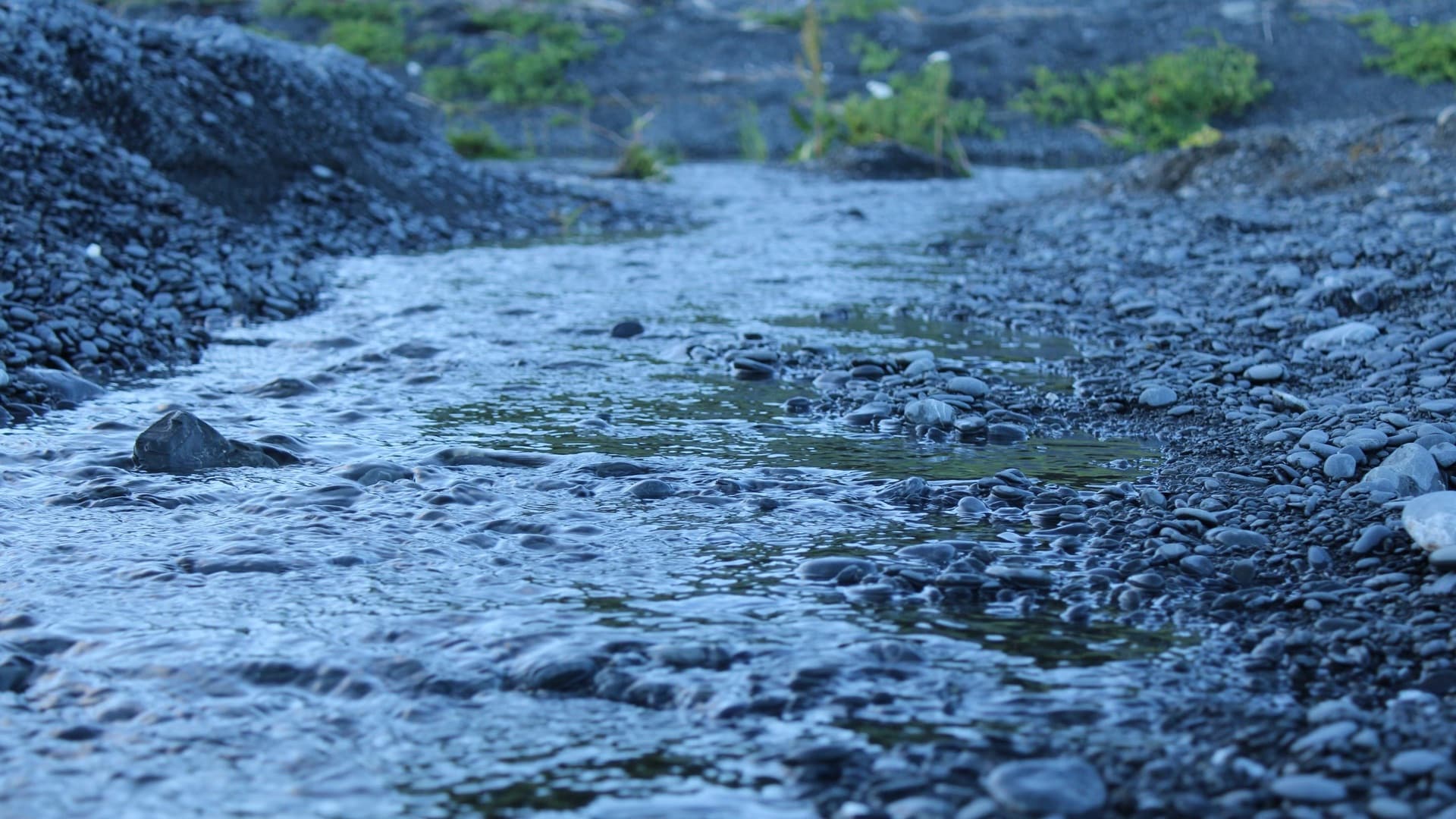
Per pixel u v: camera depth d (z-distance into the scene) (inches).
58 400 190.1
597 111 968.9
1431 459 146.3
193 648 103.3
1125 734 89.4
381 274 326.6
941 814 78.8
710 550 128.9
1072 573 122.1
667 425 184.1
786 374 218.7
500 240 406.9
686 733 90.7
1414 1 976.9
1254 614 111.6
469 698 95.9
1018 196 580.4
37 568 121.3
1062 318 268.8
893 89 944.9
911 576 119.1
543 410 192.9
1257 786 81.9
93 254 257.6
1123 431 181.9
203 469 157.0
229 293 267.6
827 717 92.5
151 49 376.2
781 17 1056.2
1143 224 398.6
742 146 888.3
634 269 345.1
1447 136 432.5
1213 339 239.1
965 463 163.9
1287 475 152.9
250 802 81.6
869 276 333.4
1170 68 894.4
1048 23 1004.6
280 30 1042.7
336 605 112.7
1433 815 77.0
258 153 374.6
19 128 304.0
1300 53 925.8
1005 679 98.8
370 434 177.3
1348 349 220.8
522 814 80.7
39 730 90.3
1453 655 100.0
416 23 1075.9
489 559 125.4
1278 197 435.5
